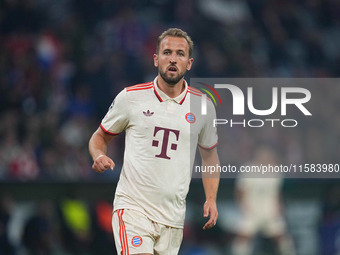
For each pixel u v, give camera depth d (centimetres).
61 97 4028
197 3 4869
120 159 3575
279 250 2805
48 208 2770
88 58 4328
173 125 1481
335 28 5231
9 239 2722
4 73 4100
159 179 1462
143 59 4422
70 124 3816
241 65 4491
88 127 3888
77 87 4138
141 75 4300
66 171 3453
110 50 4431
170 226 1485
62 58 4319
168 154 1470
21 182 2769
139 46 4506
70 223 2769
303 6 5212
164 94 1495
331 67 4869
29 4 4559
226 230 2803
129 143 1495
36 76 4075
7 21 4456
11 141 3550
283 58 4788
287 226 2823
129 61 4328
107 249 2756
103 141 1519
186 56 1488
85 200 2788
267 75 4581
